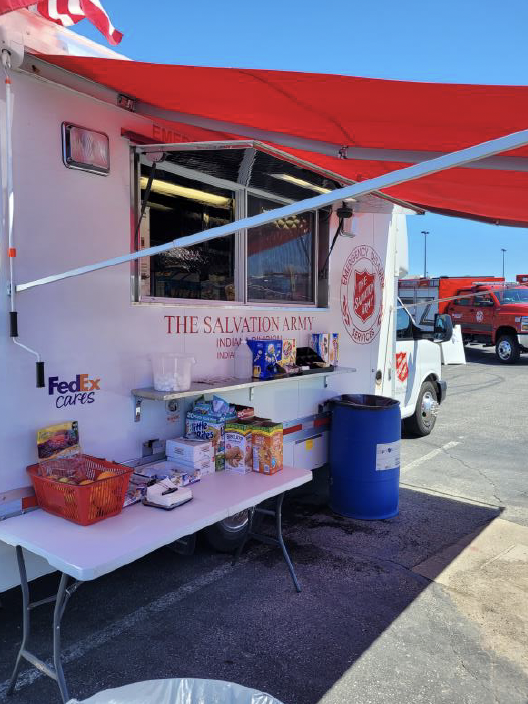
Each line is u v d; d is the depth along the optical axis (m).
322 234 4.29
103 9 2.64
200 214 3.39
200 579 3.20
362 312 4.79
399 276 5.57
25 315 2.37
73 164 2.49
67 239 2.51
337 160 3.51
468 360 15.69
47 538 2.12
